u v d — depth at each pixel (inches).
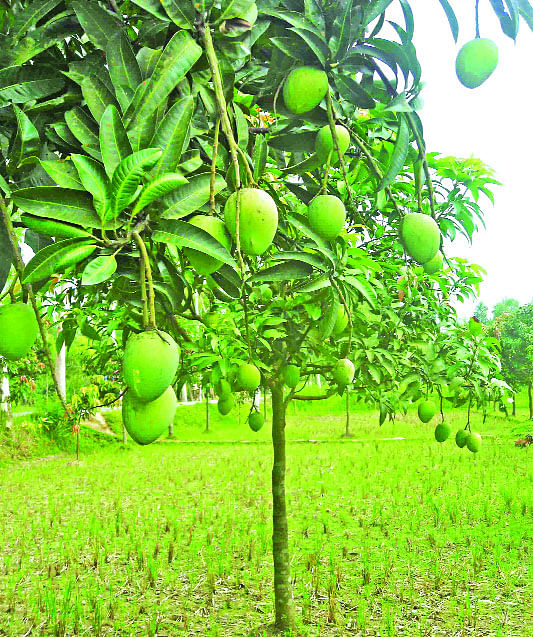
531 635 172.9
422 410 165.0
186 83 61.7
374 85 75.6
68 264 46.4
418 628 180.1
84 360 254.1
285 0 64.2
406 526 288.8
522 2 57.5
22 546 260.7
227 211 56.3
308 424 989.8
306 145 77.5
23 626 182.9
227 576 227.3
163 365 52.5
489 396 177.3
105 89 55.2
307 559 235.6
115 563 241.8
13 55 58.1
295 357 151.9
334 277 101.8
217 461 557.0
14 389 530.6
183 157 60.3
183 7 53.8
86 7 56.0
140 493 391.5
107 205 47.0
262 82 77.4
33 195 47.0
